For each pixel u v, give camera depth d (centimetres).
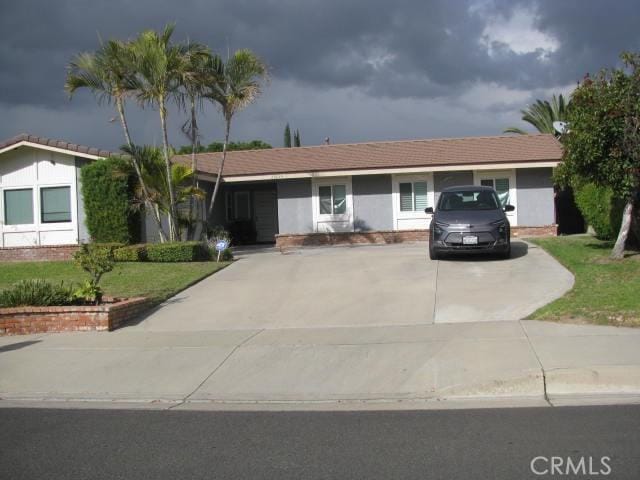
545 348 801
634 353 755
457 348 839
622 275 1171
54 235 2077
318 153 2580
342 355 854
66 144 2030
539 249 1700
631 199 1317
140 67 1723
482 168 2248
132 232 1942
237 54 1902
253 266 1636
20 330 1081
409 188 2389
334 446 559
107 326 1065
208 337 989
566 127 1401
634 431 558
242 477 495
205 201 2475
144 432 622
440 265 1495
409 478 478
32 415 695
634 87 1246
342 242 2397
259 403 718
